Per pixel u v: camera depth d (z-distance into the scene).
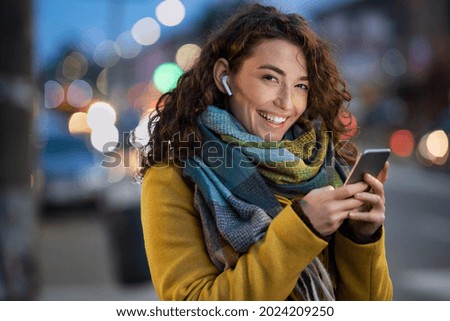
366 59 51.47
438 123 33.69
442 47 46.41
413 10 48.72
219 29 3.61
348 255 3.42
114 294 12.06
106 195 13.26
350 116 3.80
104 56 65.12
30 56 7.45
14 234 7.32
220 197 3.30
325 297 3.29
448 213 21.31
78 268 14.63
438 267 13.84
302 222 3.06
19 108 7.34
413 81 47.09
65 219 20.97
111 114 21.59
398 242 16.59
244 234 3.17
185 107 3.50
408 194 25.73
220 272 3.31
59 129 21.42
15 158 7.34
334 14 50.88
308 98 3.61
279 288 3.10
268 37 3.42
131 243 12.65
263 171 3.38
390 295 3.60
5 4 7.26
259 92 3.40
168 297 3.30
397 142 39.12
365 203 3.15
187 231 3.38
